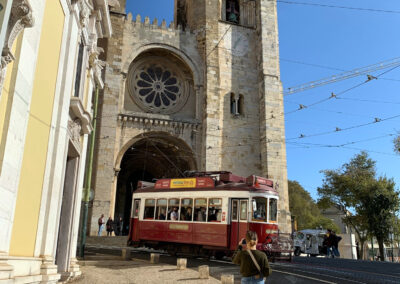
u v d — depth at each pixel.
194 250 17.72
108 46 31.39
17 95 5.51
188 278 10.91
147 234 19.23
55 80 8.07
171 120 32.03
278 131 33.47
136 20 33.75
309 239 34.66
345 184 45.00
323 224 66.81
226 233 16.47
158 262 14.72
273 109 33.88
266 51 35.47
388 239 44.47
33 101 6.73
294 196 64.25
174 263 15.29
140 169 42.81
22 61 5.66
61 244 10.18
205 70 33.81
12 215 5.55
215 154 31.62
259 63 35.69
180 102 34.72
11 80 5.45
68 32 8.91
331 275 12.77
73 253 10.72
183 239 17.75
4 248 5.29
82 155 11.51
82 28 10.34
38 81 6.96
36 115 6.91
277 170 32.41
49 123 7.70
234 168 32.59
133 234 19.95
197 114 33.34
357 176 45.75
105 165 28.78
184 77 35.19
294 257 24.55
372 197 42.94
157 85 34.69
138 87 34.06
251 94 35.25
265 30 36.16
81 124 10.94
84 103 12.08
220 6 37.16
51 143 7.75
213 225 16.94
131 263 14.20
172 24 34.94
